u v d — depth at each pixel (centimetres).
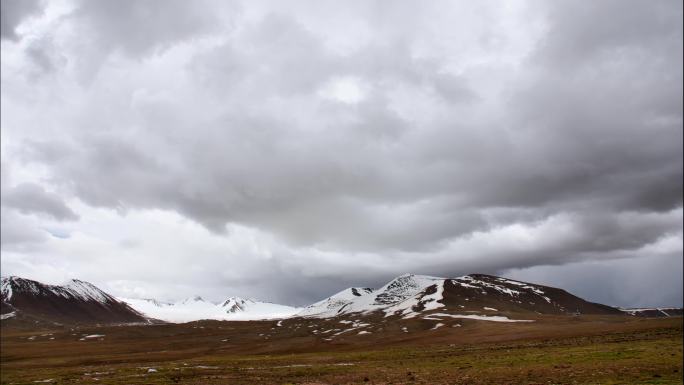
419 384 5134
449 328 17962
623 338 10825
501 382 5047
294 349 16700
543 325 16788
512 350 9725
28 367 11388
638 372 5216
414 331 18612
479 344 12950
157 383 5919
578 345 9781
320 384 5469
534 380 5066
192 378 6538
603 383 4547
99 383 6091
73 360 13662
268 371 7488
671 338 9744
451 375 5866
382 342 16525
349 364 8494
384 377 5981
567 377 5134
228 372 7475
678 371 5125
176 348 19875
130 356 15375
